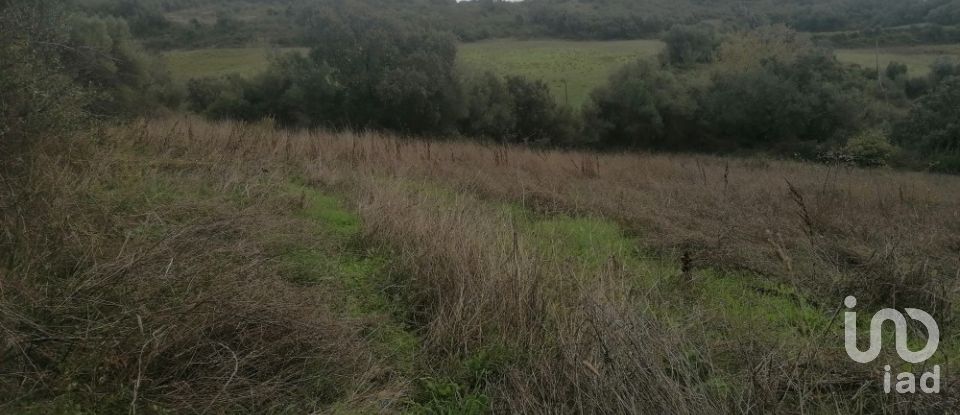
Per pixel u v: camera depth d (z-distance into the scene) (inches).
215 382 112.5
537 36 2290.8
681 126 1144.2
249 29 1624.0
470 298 154.2
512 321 149.9
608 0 2714.1
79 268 137.7
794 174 577.9
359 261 203.5
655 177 486.3
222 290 131.4
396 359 140.3
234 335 124.7
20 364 105.0
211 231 185.0
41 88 214.1
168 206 203.5
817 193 366.3
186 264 143.6
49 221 150.3
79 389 103.3
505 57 1667.1
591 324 130.6
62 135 215.2
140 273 134.0
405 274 185.0
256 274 152.6
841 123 1091.9
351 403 117.3
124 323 117.0
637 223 285.1
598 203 326.3
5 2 246.4
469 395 127.3
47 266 132.0
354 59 866.8
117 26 746.8
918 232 265.1
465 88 919.0
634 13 2385.6
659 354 124.6
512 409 117.8
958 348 158.7
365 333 150.6
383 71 846.5
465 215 227.8
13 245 136.6
